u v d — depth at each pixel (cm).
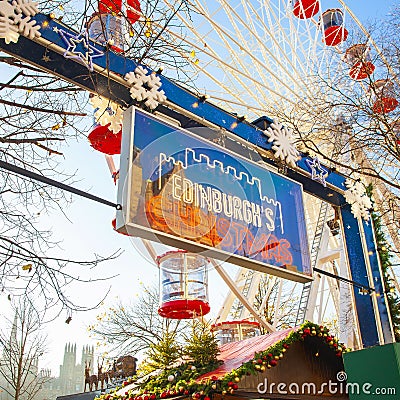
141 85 441
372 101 860
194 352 859
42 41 377
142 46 531
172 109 474
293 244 486
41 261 561
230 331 1210
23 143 609
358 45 886
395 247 873
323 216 1653
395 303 674
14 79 594
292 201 516
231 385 730
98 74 423
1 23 348
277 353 806
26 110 623
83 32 432
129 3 574
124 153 393
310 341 867
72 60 402
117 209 373
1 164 335
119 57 439
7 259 557
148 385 852
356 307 653
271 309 2270
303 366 837
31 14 366
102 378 1505
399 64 864
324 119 892
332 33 1444
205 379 771
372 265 666
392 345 464
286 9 1570
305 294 1566
